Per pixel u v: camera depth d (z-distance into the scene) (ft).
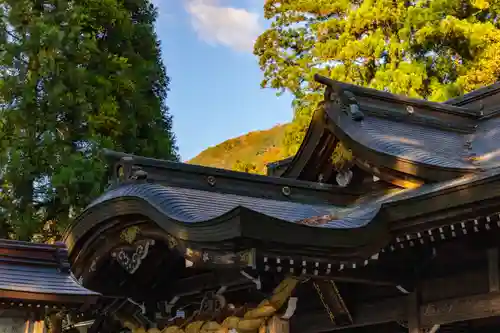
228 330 31.58
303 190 34.71
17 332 38.24
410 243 28.48
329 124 35.99
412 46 86.53
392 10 86.84
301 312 35.06
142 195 29.37
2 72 70.90
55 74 70.13
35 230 69.41
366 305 32.17
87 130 71.97
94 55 74.64
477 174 28.71
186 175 32.24
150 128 80.38
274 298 29.01
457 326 30.78
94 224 31.58
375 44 85.10
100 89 72.74
